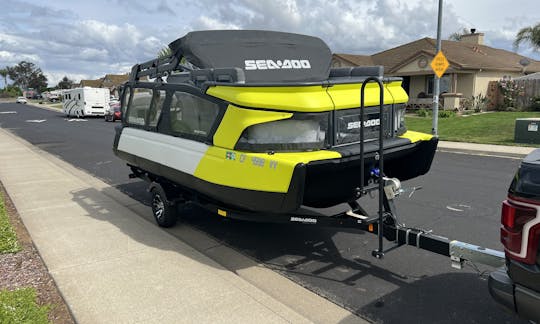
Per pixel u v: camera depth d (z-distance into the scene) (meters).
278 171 3.87
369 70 5.32
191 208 6.88
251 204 4.17
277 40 6.00
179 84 5.12
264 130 4.06
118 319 3.41
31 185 8.58
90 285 4.00
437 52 14.57
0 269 4.37
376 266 4.59
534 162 2.53
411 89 28.92
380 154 3.69
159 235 5.47
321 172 4.23
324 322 3.54
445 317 3.57
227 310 3.55
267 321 3.38
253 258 4.91
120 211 6.63
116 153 6.86
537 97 24.52
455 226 5.79
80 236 5.40
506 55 33.22
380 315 3.62
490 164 10.59
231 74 4.39
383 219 4.09
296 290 4.11
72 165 11.59
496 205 6.78
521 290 2.54
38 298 3.75
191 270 4.34
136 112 6.32
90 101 35.47
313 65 6.11
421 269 4.49
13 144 16.34
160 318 3.42
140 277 4.17
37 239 5.29
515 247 2.53
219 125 4.39
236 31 5.82
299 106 3.94
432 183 8.40
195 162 4.73
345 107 4.17
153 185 5.90
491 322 3.48
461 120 20.61
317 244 5.28
